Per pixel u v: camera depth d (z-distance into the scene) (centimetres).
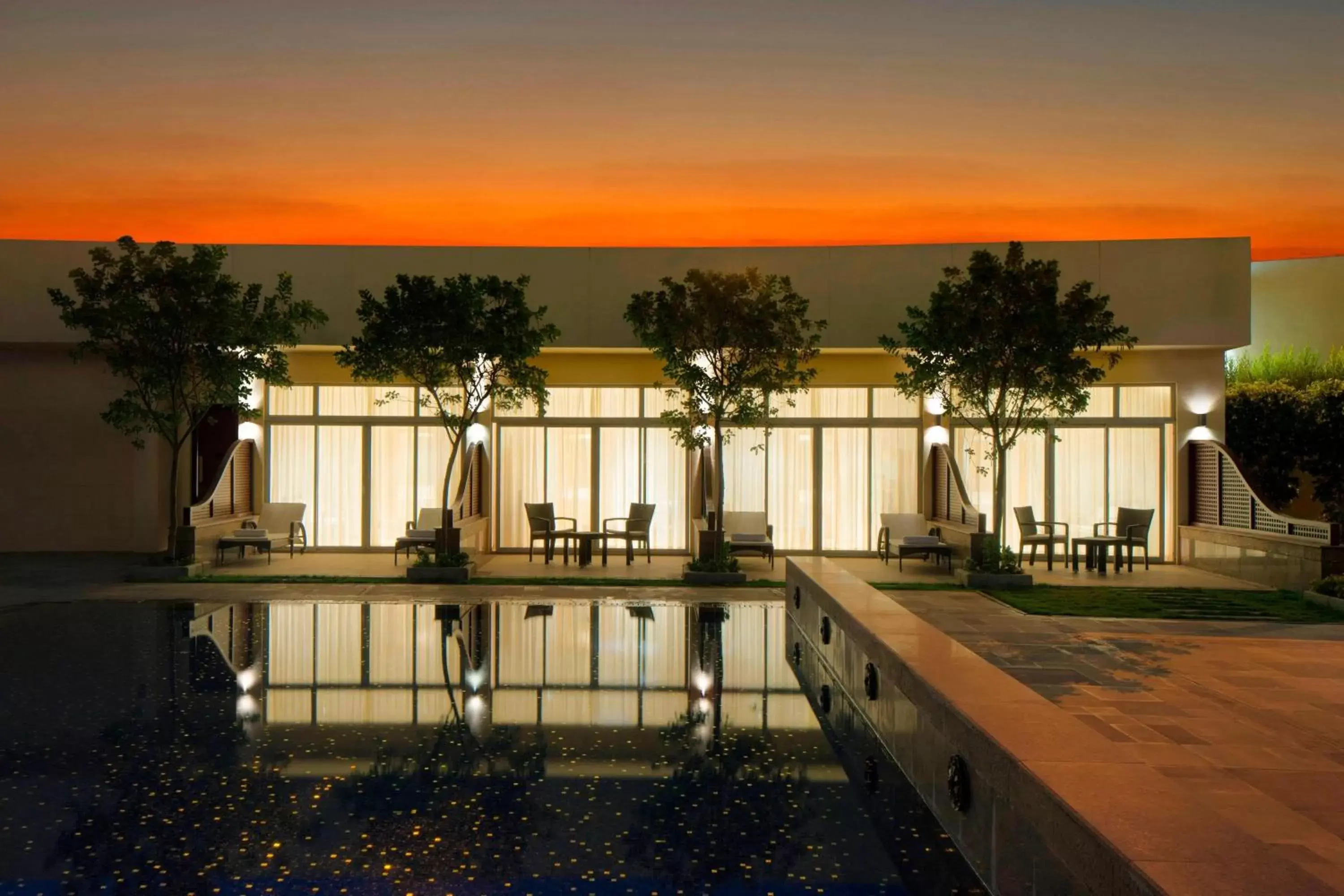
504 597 1296
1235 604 1231
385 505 1858
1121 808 327
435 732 667
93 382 1792
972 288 1395
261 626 1073
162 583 1383
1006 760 399
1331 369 2309
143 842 470
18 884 422
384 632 1041
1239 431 2127
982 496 1817
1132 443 1770
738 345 1469
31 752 612
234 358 1438
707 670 874
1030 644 964
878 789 557
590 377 1858
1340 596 1198
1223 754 597
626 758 613
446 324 1384
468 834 486
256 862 448
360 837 479
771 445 1850
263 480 1850
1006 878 399
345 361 1410
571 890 423
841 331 1753
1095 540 1578
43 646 954
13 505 1792
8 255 1717
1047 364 1362
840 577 976
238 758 602
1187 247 1689
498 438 1873
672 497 1864
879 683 664
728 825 502
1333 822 483
